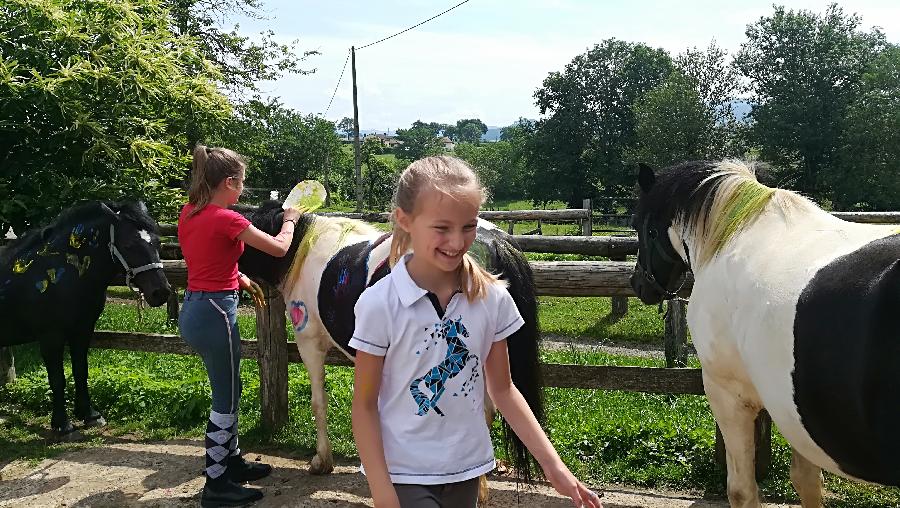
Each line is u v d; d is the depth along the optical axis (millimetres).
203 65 8414
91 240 4449
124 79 6641
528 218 10727
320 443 3971
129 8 7219
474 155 63250
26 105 6062
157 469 4148
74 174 6641
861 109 33062
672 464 3805
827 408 1898
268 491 3803
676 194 2832
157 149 6734
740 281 2326
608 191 46156
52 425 4625
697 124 34969
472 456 1801
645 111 37156
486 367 1908
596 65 45719
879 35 39062
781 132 35688
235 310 3533
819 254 2088
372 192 40156
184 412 4875
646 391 3850
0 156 6371
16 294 4457
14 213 6242
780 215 2391
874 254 1884
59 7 6629
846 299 1846
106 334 5168
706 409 4945
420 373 1739
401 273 1747
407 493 1749
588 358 6922
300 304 3730
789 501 3422
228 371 3523
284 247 3484
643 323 9250
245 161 3463
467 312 1775
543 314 10469
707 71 37094
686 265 3072
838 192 34281
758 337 2162
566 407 5039
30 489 3895
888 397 1703
